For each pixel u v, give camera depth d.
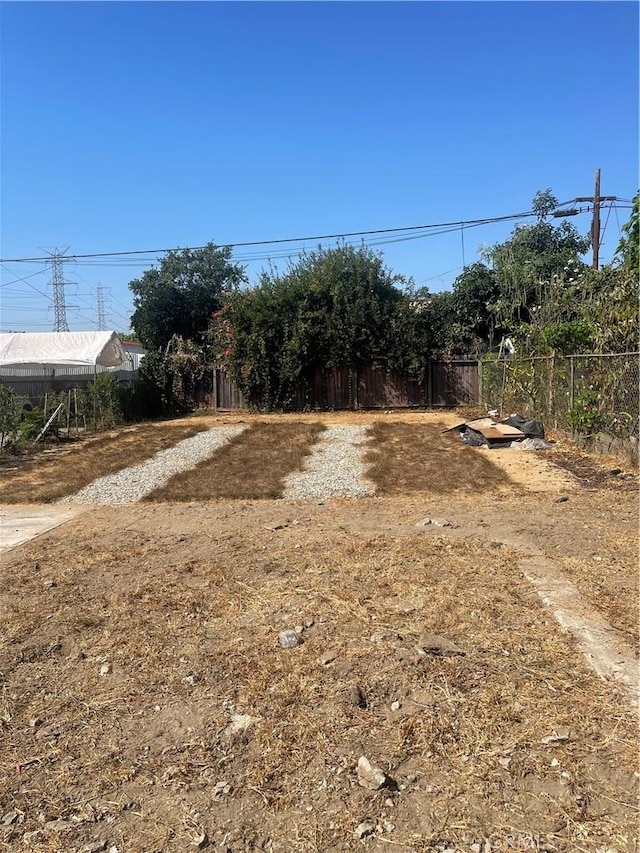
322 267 22.81
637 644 3.68
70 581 5.23
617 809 2.42
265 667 3.61
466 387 22.92
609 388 10.60
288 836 2.36
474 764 2.70
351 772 2.69
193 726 3.09
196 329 31.38
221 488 9.32
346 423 17.69
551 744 2.81
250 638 4.00
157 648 3.92
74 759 2.88
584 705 3.09
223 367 23.92
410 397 23.06
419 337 22.39
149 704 3.31
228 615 4.37
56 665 3.79
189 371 24.39
